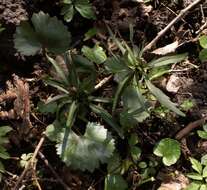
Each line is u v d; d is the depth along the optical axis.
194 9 0.47
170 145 0.38
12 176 0.39
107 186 0.37
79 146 0.36
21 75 0.44
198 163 0.37
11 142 0.40
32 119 0.41
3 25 0.43
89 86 0.39
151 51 0.44
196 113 0.41
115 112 0.40
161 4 0.47
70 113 0.37
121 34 0.46
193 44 0.45
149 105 0.39
